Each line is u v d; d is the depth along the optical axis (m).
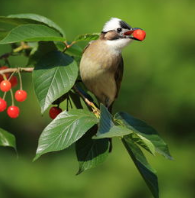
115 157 13.11
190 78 13.55
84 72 6.02
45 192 12.59
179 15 13.51
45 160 13.17
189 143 14.02
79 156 4.34
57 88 4.57
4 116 13.41
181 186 13.25
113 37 6.38
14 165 12.73
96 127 4.48
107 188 12.79
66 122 4.20
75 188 12.77
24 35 4.41
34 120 13.62
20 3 14.08
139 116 13.98
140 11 13.42
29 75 13.27
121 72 6.54
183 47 13.55
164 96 13.75
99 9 13.66
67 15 13.85
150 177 4.46
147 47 13.36
